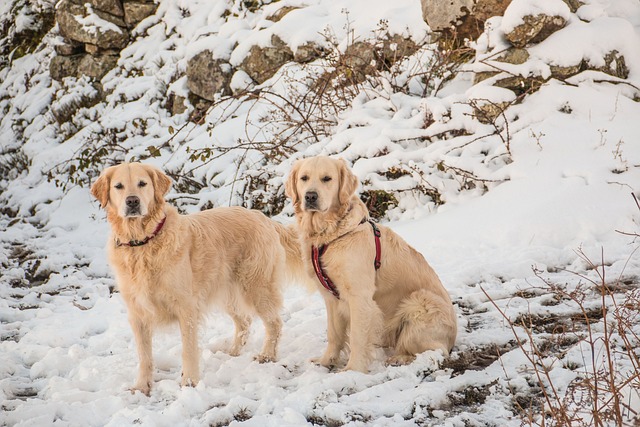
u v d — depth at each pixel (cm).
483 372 526
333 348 590
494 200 939
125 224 546
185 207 1185
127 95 1586
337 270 565
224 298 621
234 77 1408
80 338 711
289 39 1351
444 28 1190
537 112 1040
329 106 1206
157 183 561
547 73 1068
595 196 882
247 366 591
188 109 1468
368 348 562
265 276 634
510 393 491
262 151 1170
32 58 1967
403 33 1240
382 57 1237
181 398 502
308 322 695
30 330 745
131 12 1725
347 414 464
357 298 561
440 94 1152
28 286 977
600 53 1082
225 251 611
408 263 599
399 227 978
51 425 475
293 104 1199
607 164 925
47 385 568
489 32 1122
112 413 502
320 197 556
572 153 967
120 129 1506
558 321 622
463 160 994
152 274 545
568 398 437
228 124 1321
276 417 461
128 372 588
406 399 486
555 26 1084
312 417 470
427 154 1022
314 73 1263
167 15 1684
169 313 566
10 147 1744
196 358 556
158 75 1586
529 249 814
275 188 1105
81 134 1566
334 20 1345
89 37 1703
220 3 1596
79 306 838
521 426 410
